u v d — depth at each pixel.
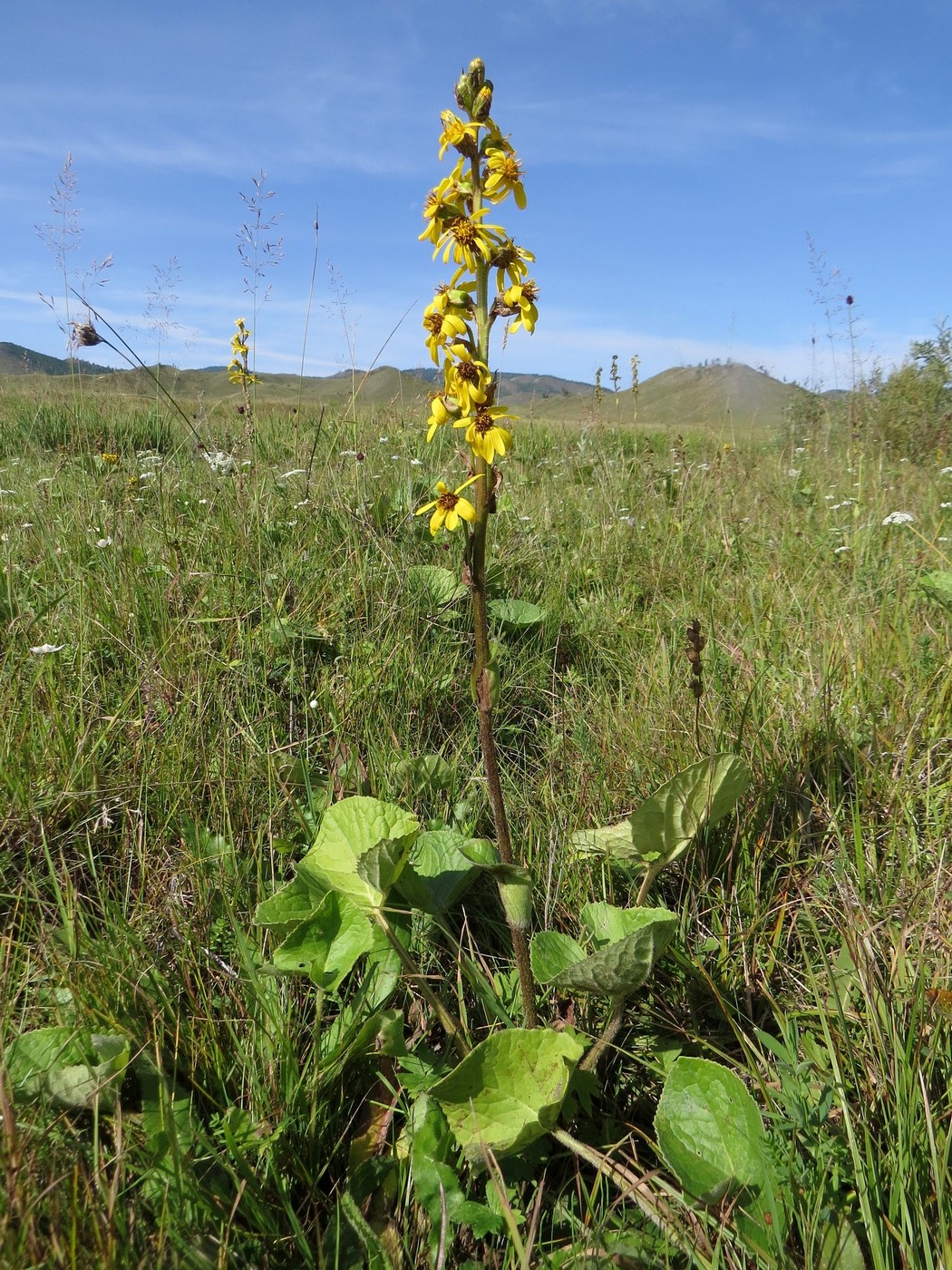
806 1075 1.84
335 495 4.70
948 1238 1.39
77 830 2.43
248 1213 1.54
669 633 3.90
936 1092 1.69
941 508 5.65
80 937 2.00
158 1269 1.33
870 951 1.95
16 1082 1.61
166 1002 1.83
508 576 4.44
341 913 2.04
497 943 2.29
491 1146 1.58
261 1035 1.84
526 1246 1.53
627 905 2.35
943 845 2.30
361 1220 1.51
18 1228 1.32
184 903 2.22
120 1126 1.47
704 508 6.09
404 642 3.49
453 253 1.57
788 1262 1.39
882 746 2.81
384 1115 1.79
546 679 3.64
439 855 2.25
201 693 3.01
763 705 2.96
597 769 2.81
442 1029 2.02
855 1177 1.48
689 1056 1.81
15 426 8.59
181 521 4.72
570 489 6.77
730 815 2.52
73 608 3.53
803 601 4.07
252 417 5.86
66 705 2.84
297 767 2.74
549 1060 1.68
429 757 2.78
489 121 1.61
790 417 11.30
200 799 2.58
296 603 3.67
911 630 3.52
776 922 2.28
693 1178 1.54
